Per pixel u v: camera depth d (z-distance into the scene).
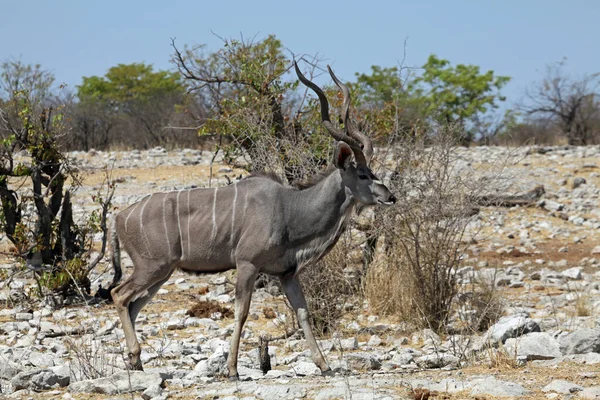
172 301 33.16
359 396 17.88
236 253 22.06
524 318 24.48
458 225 28.31
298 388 19.09
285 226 22.11
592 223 49.41
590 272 39.62
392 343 26.67
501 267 40.31
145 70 128.38
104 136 84.56
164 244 22.34
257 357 24.31
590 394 17.88
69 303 31.88
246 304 21.70
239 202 22.19
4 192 32.66
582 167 62.69
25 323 28.66
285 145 29.16
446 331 27.33
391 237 29.34
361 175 22.30
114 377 20.06
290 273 22.45
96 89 127.38
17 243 32.31
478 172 45.56
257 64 32.34
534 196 52.84
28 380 20.19
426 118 36.31
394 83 102.81
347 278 28.08
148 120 85.75
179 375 21.66
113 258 23.25
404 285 29.02
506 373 20.55
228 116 32.19
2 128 33.78
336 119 30.56
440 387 19.03
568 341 22.78
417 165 29.02
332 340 26.25
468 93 117.94
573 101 91.62
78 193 52.50
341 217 22.42
